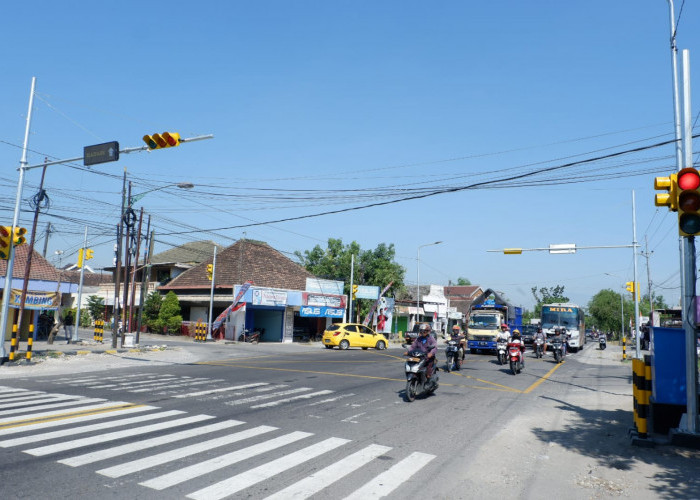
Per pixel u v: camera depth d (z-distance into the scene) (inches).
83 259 1020.5
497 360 938.1
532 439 309.7
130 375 555.2
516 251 953.5
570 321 1428.4
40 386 462.9
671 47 370.9
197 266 1552.7
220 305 1393.9
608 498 208.7
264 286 1440.7
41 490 193.0
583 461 263.4
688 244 300.7
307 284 1494.8
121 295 1660.9
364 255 1800.0
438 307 2217.0
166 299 1435.8
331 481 215.3
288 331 1425.9
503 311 1236.5
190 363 719.1
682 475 240.7
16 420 311.1
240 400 404.8
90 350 840.9
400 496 201.6
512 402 452.8
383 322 1697.8
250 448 261.3
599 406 444.1
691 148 322.3
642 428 299.9
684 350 310.8
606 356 1316.4
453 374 671.1
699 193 274.4
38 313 1082.1
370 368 711.1
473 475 232.4
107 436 275.4
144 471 218.8
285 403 398.3
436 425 337.7
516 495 209.0
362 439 289.6
